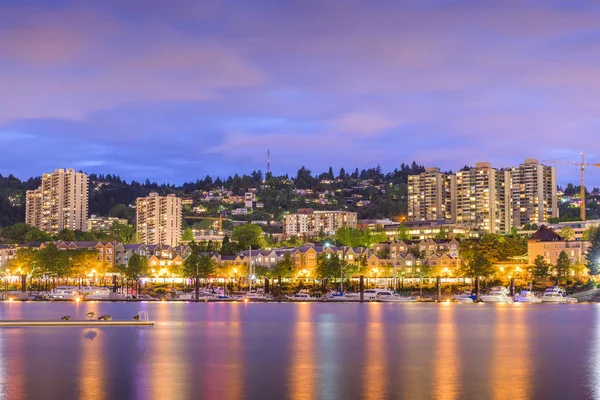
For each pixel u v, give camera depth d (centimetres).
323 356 10494
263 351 11125
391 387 7806
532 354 10700
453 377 8475
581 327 15538
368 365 9488
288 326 15925
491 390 7650
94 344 11975
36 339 12656
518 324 16425
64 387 7806
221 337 13312
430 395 7375
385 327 15638
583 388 7794
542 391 7619
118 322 15638
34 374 8706
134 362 9788
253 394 7425
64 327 14850
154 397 7269
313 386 7869
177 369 9150
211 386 7875
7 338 12775
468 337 13325
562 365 9506
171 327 15562
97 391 7575
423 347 11662
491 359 10125
